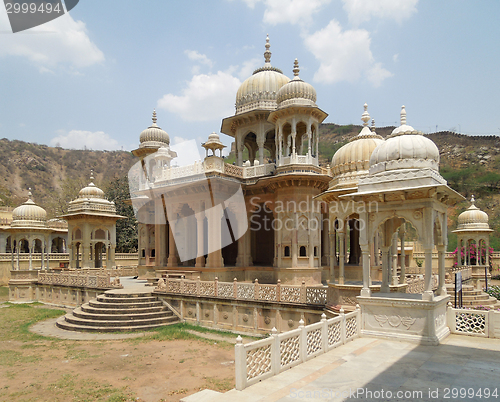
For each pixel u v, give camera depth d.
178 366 10.90
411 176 9.48
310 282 18.55
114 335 14.97
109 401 8.32
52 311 21.34
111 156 105.50
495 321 9.59
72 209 27.98
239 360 6.24
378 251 19.44
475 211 28.52
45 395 8.78
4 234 36.72
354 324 9.73
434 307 9.14
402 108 11.15
